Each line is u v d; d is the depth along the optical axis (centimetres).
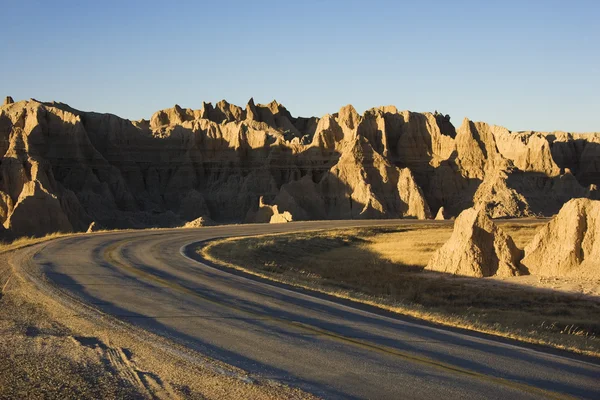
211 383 996
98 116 13250
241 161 12862
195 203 11762
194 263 2753
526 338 1568
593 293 3186
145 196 12550
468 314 2722
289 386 995
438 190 12112
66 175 11288
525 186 11612
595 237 3616
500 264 3859
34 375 1002
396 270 4188
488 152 12769
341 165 11400
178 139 13388
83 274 2198
